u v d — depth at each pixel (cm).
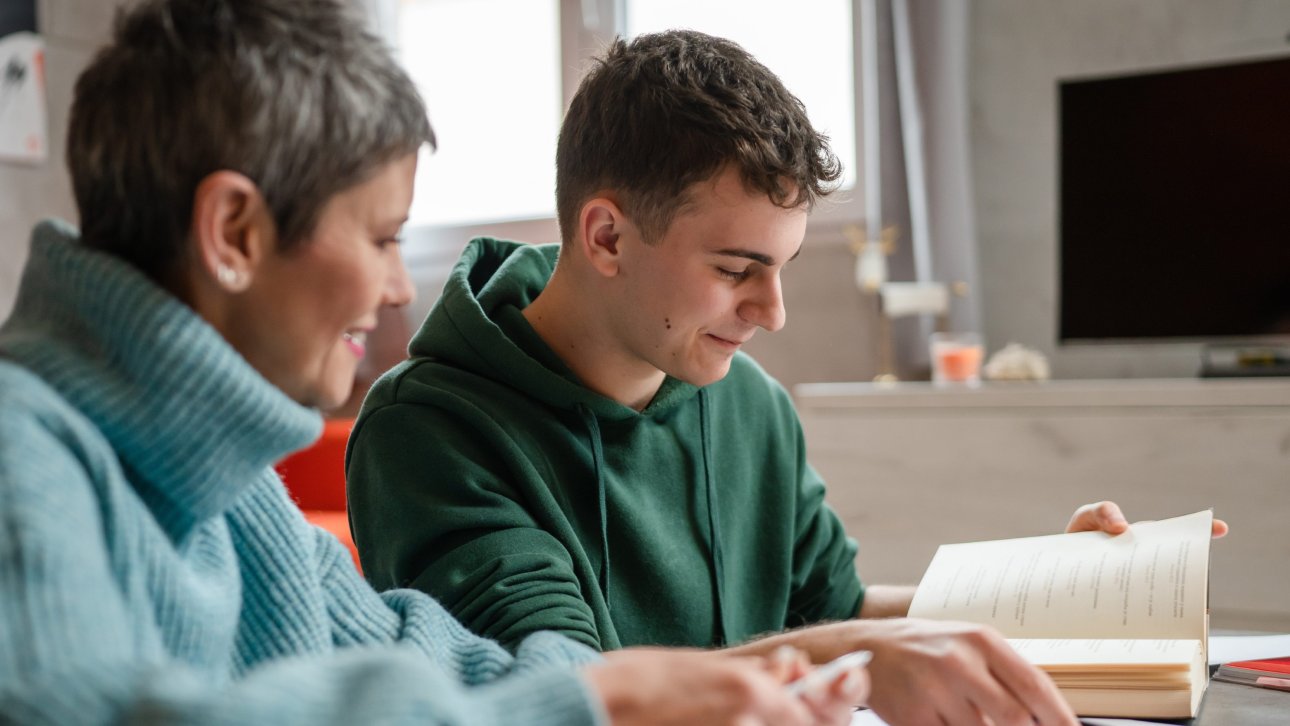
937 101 294
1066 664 76
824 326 321
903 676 66
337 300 57
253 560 67
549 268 119
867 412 259
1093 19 299
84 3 384
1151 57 293
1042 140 304
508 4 364
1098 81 283
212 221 53
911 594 123
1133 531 97
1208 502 229
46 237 54
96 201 55
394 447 98
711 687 48
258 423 54
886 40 302
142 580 51
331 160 54
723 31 336
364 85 56
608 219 98
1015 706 64
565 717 42
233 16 54
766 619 119
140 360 51
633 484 109
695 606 108
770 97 96
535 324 110
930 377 306
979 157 311
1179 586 85
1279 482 224
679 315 97
